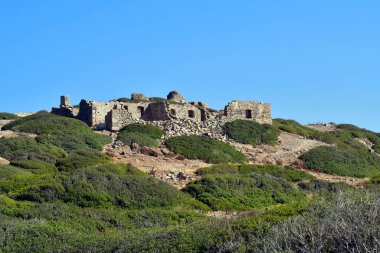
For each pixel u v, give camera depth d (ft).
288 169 211.20
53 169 187.52
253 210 143.02
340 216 87.04
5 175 170.50
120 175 168.04
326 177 213.87
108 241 112.16
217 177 177.37
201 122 258.57
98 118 270.05
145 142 226.17
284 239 85.46
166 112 269.23
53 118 255.50
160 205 155.84
